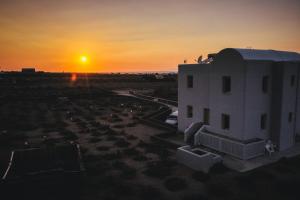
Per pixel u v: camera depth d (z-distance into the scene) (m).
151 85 97.62
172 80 118.62
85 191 12.91
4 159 17.64
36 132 25.64
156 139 22.00
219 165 15.55
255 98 17.70
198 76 21.66
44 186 12.08
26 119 32.06
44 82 110.56
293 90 18.83
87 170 15.39
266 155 17.48
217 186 12.98
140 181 14.10
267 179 13.88
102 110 39.81
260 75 17.77
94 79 141.12
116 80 131.12
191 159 15.77
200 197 11.95
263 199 11.85
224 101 18.77
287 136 18.89
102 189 13.16
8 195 11.66
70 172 12.45
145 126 28.20
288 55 21.97
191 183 13.73
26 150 16.12
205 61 24.50
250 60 17.02
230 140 17.67
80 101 50.94
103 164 16.47
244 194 12.33
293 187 12.79
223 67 18.62
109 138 22.75
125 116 34.69
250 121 17.62
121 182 13.87
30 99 51.22
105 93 62.56
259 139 18.08
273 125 18.61
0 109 40.19
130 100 52.84
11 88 76.12
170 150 19.47
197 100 21.98
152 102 48.34
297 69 18.89
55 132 25.61
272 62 18.30
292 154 17.69
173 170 15.58
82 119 32.31
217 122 19.58
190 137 20.92
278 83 18.08
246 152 16.61
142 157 17.61
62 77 158.88
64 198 12.17
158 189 13.07
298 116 21.47
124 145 20.70
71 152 16.84
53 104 46.59
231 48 17.91
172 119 29.39
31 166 15.56
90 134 24.70
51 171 12.38
